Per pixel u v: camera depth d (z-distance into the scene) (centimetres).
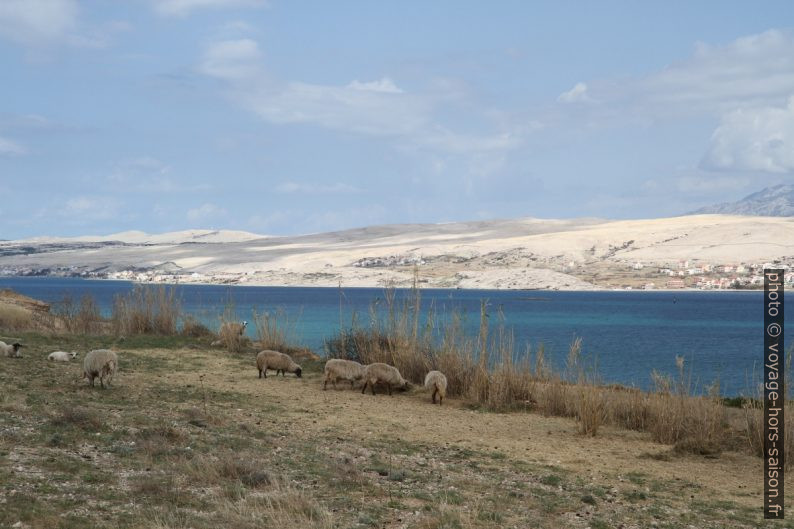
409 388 2242
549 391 2030
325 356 2892
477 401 2100
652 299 17912
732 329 8206
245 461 1106
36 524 745
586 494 1166
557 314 11031
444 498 1035
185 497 916
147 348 2845
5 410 1348
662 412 1747
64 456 1048
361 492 1041
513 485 1191
